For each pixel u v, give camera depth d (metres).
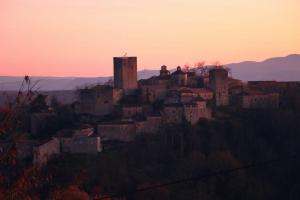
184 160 163.38
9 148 33.91
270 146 183.50
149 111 194.00
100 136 177.88
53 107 195.62
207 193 149.88
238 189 153.62
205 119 190.38
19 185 34.28
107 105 198.38
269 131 191.00
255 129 191.38
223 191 153.38
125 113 193.88
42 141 160.00
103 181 142.38
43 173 36.16
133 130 180.38
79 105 199.50
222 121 190.88
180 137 178.00
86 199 82.44
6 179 34.19
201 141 179.00
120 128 178.50
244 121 193.38
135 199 138.12
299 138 185.25
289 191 160.25
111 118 191.62
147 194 138.75
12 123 33.78
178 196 145.00
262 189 156.88
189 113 189.25
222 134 185.00
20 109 34.28
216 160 160.00
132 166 160.38
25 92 34.59
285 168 166.75
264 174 165.25
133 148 171.38
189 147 175.50
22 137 34.25
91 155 162.38
